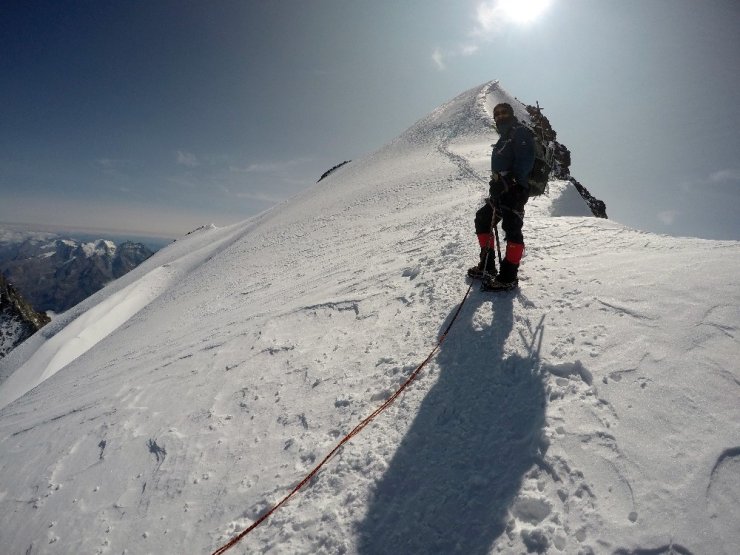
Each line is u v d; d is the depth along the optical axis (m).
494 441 2.97
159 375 6.38
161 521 3.50
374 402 3.88
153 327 15.81
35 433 6.24
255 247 26.52
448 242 7.65
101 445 4.92
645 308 3.56
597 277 4.36
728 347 2.89
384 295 6.15
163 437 4.57
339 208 27.17
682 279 3.74
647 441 2.51
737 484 2.14
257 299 11.25
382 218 19.20
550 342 3.64
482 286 4.94
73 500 4.18
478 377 3.63
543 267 5.07
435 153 35.38
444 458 3.01
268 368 5.24
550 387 3.17
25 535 3.99
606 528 2.18
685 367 2.87
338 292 7.17
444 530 2.55
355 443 3.45
